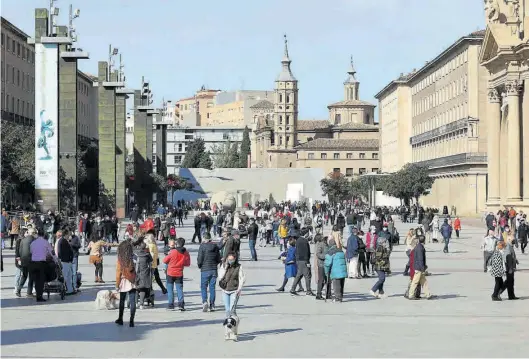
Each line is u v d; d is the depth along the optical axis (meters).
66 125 73.38
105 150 93.25
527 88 99.06
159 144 151.50
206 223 70.25
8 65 116.06
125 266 26.19
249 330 25.73
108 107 93.56
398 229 100.81
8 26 114.81
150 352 21.75
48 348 22.28
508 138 102.19
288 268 36.66
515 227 73.12
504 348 22.64
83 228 60.94
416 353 21.83
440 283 40.81
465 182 142.12
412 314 29.67
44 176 63.56
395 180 145.75
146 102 123.31
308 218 68.81
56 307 30.73
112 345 22.83
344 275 33.09
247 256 58.38
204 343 23.23
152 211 110.06
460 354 21.70
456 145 150.38
